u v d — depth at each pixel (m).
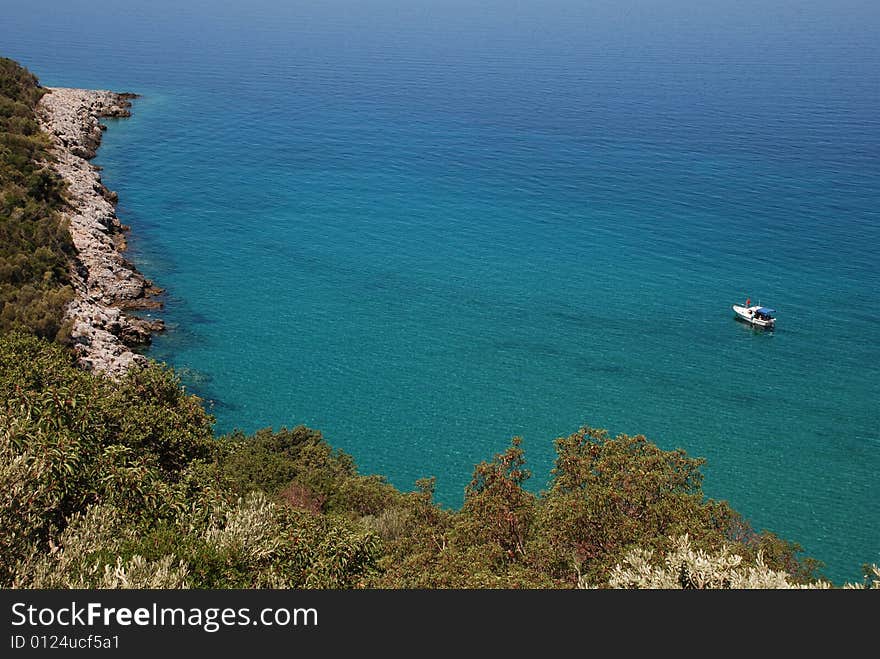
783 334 93.62
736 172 160.75
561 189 147.12
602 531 28.83
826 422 77.00
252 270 104.25
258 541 23.62
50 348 35.88
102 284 87.88
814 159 170.75
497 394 79.56
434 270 108.19
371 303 97.62
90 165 134.25
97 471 24.80
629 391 81.25
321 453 54.47
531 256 114.62
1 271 72.50
